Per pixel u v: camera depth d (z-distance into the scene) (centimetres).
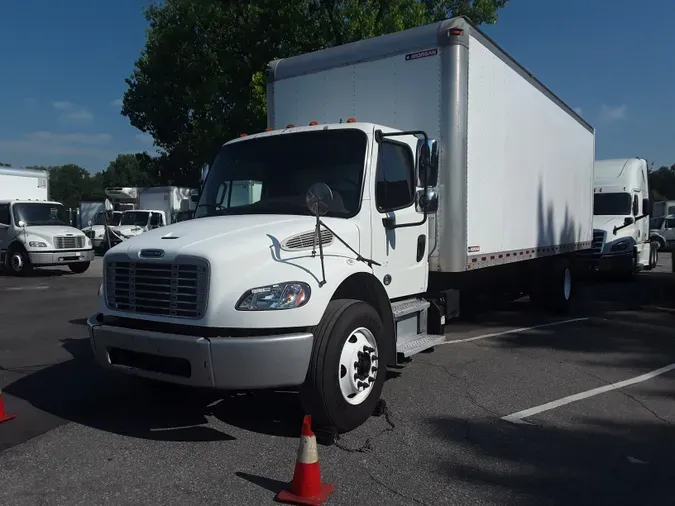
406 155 633
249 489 402
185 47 2555
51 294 1445
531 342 879
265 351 438
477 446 480
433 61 675
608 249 1667
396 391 627
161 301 476
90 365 735
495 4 2703
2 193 2067
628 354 805
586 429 523
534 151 948
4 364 739
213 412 559
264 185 603
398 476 424
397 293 611
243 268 455
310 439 388
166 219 2784
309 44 2266
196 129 2562
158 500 386
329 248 511
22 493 396
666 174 7206
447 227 676
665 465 449
